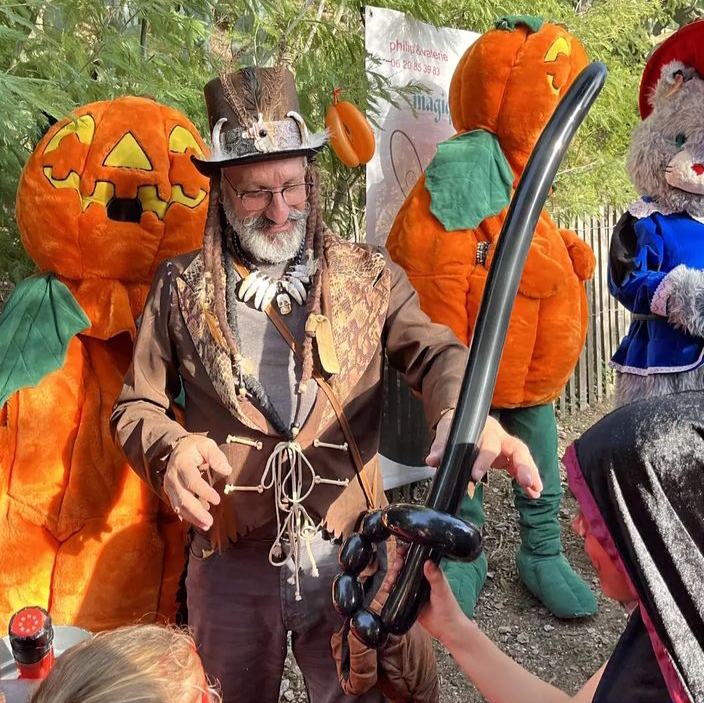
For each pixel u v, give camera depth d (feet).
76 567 7.08
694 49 8.96
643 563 3.07
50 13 8.22
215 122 6.00
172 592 7.46
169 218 7.13
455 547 3.54
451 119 10.78
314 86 10.39
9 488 7.03
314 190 6.19
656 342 8.89
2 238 8.82
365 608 4.01
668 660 3.04
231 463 5.89
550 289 9.45
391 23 10.60
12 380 6.83
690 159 8.75
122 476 7.17
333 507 5.96
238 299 6.04
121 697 3.27
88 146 7.03
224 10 9.75
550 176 3.79
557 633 10.05
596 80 3.84
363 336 6.03
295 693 8.91
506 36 9.45
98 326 7.07
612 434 3.21
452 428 3.83
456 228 9.16
